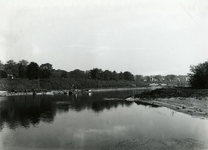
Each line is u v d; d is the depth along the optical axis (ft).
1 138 104.22
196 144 87.35
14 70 504.43
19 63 575.38
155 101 244.22
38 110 191.31
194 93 257.75
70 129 118.83
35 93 398.42
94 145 90.07
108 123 131.34
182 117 141.28
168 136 99.19
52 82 520.42
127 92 478.59
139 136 100.78
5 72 495.82
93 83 621.72
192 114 148.87
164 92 296.10
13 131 117.19
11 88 431.43
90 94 412.77
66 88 520.83
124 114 163.22
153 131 108.78
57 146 90.94
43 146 91.50
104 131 112.37
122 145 88.69
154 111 174.19
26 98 316.40
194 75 362.33
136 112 171.83
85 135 105.81
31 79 505.25
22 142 97.60
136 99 285.84
